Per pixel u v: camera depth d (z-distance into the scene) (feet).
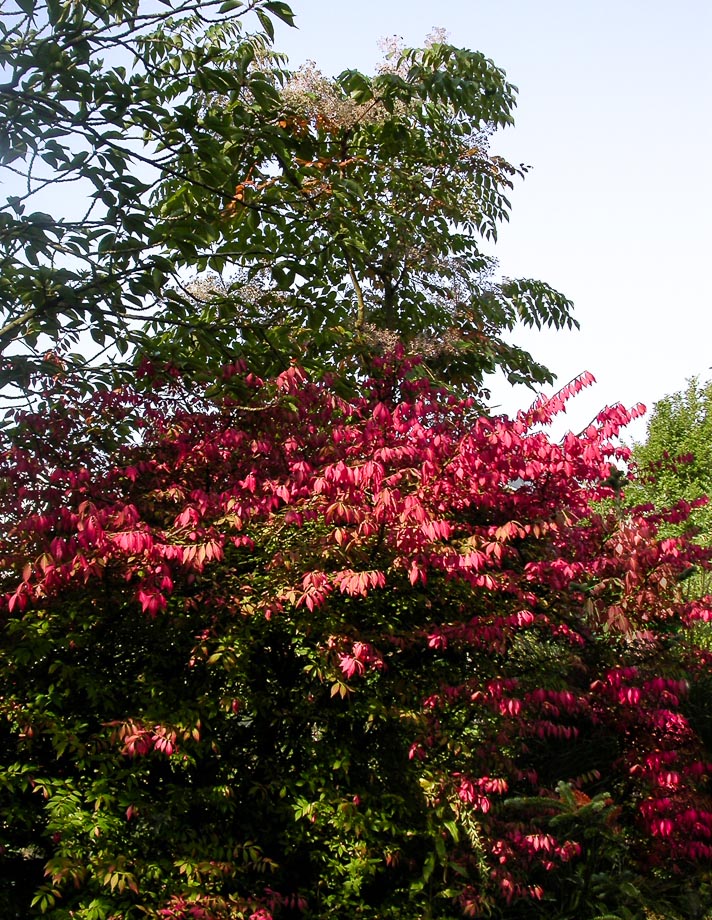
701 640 24.84
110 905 13.28
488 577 15.87
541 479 17.53
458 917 16.20
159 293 20.12
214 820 15.72
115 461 17.78
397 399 22.26
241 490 16.62
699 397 53.31
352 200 29.40
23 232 18.12
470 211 35.42
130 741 13.85
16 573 15.35
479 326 34.58
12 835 14.84
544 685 17.43
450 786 15.92
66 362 20.70
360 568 16.66
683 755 18.31
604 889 16.20
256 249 27.02
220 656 15.34
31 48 16.90
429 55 31.71
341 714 16.24
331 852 16.02
